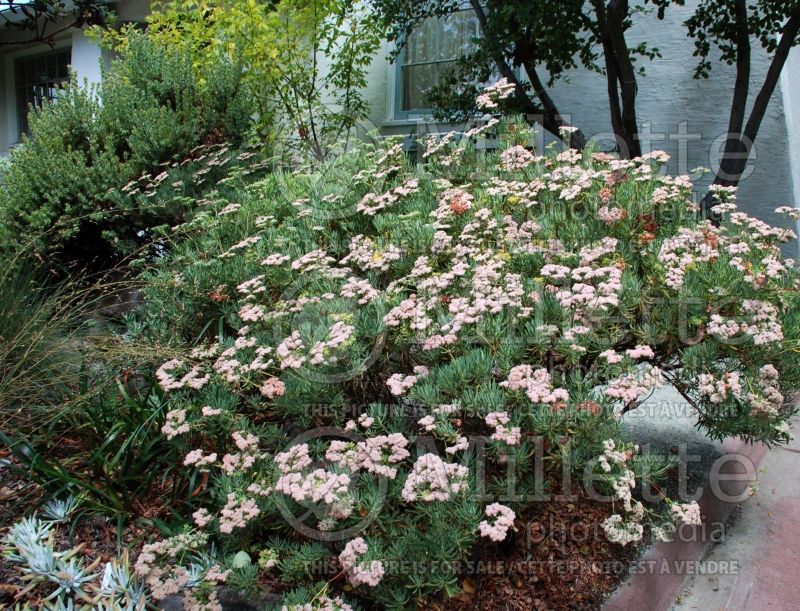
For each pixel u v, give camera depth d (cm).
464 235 263
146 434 262
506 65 479
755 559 252
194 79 507
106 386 301
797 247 487
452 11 514
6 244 419
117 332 360
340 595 201
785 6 432
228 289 315
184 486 251
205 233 369
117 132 471
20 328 310
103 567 220
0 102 930
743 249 235
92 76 791
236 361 236
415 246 273
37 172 441
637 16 531
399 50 559
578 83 557
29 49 910
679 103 525
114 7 743
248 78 535
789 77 502
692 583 243
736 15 436
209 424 237
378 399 246
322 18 548
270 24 534
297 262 272
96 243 468
